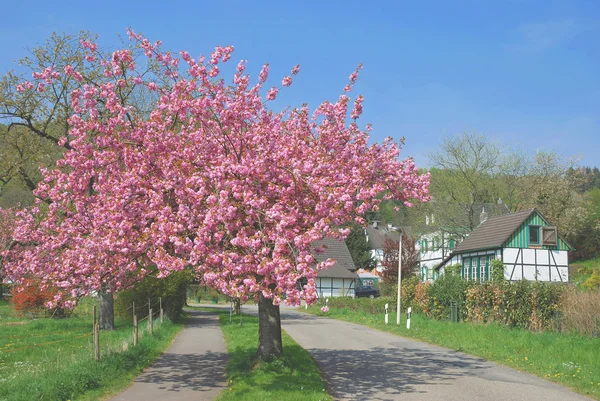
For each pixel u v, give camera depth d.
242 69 12.70
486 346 18.12
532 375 13.43
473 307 26.45
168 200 11.95
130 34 13.20
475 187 50.78
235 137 12.36
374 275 71.81
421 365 15.07
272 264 10.00
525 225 39.19
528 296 23.30
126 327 24.97
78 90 12.35
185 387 11.70
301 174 11.91
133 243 11.80
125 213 11.68
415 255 51.56
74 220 13.61
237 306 36.03
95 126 12.16
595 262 57.09
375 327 27.17
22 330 23.84
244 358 14.85
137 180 11.73
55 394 10.00
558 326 21.34
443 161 51.38
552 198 56.84
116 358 13.30
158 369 14.02
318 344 20.03
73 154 12.39
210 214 10.54
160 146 12.31
